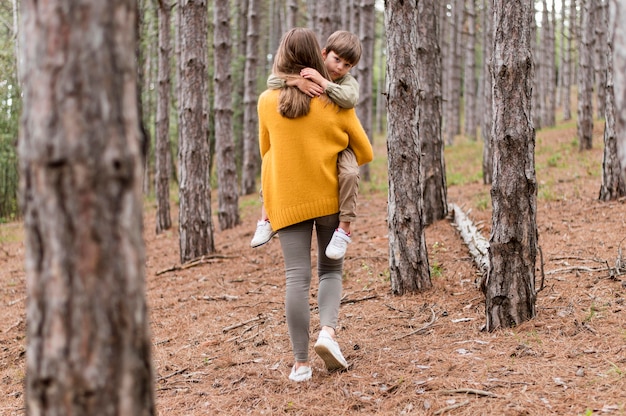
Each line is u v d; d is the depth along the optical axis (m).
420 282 4.87
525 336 3.51
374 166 18.67
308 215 3.09
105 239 1.41
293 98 3.01
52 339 1.41
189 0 7.61
